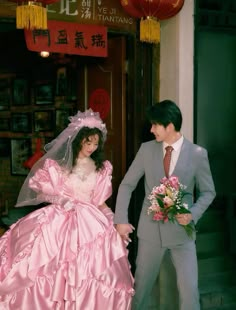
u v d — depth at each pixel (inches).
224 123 189.3
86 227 139.7
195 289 137.8
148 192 140.6
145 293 144.4
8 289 134.4
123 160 180.1
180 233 136.3
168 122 133.8
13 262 135.9
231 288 186.1
